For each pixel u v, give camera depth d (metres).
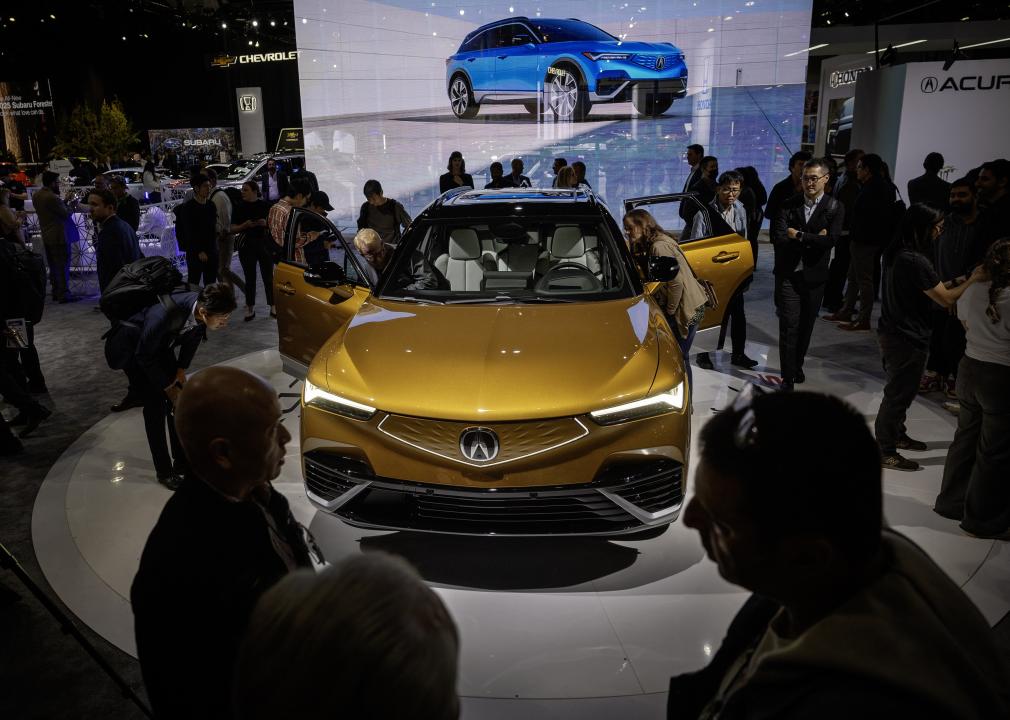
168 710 1.15
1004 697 0.71
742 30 10.85
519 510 2.67
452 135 11.94
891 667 0.63
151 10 19.88
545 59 11.22
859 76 9.27
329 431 2.80
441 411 2.62
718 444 0.74
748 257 4.63
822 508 0.68
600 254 3.89
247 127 21.59
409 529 2.74
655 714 2.15
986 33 14.37
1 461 4.20
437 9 11.41
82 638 2.13
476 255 3.92
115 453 4.27
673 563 2.93
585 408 2.62
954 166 8.08
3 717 2.23
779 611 0.88
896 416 3.71
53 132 22.06
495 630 2.54
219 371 1.23
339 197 12.61
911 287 3.45
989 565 2.86
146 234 10.83
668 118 11.27
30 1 18.78
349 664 0.54
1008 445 2.94
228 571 1.15
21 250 4.86
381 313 3.43
